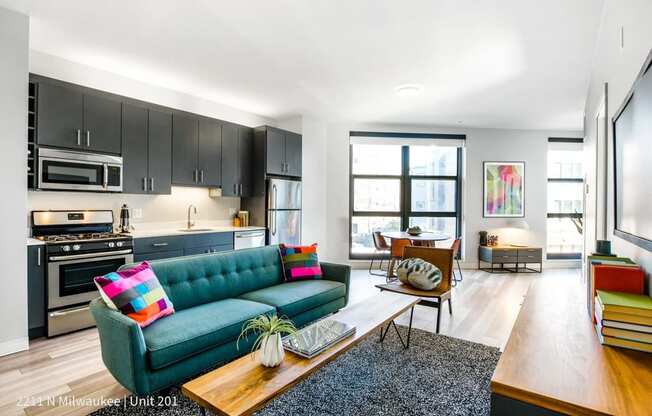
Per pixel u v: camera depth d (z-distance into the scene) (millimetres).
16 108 2619
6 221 2586
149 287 2195
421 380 2219
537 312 1646
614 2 2188
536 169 6270
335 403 1966
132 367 1761
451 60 3369
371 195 6250
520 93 4312
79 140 3338
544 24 2684
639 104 1478
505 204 6242
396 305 2508
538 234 6242
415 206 6309
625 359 1155
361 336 1928
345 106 4961
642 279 1414
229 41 3029
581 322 1513
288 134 5316
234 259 2998
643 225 1440
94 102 3451
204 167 4496
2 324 2568
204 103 4676
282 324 1682
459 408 1918
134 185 3779
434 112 5227
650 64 1332
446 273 3295
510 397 1006
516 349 1239
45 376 2268
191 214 4656
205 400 1329
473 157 6215
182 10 2553
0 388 2121
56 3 2479
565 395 946
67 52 3260
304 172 5574
